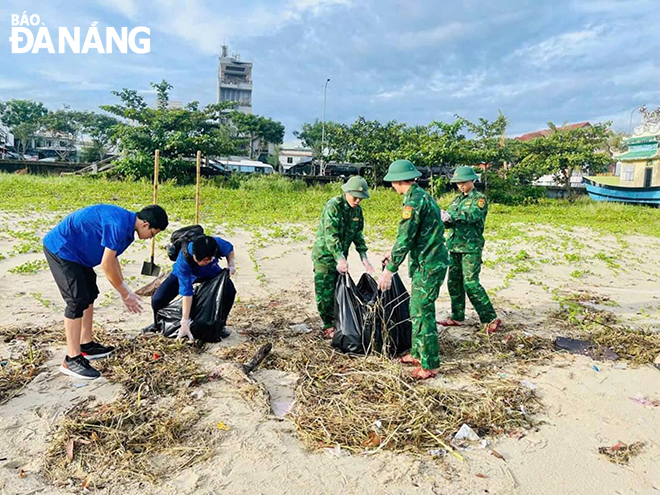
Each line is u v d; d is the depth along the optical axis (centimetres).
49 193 1866
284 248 1126
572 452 336
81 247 413
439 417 371
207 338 505
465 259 571
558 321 637
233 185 2517
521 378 453
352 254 1084
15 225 1221
